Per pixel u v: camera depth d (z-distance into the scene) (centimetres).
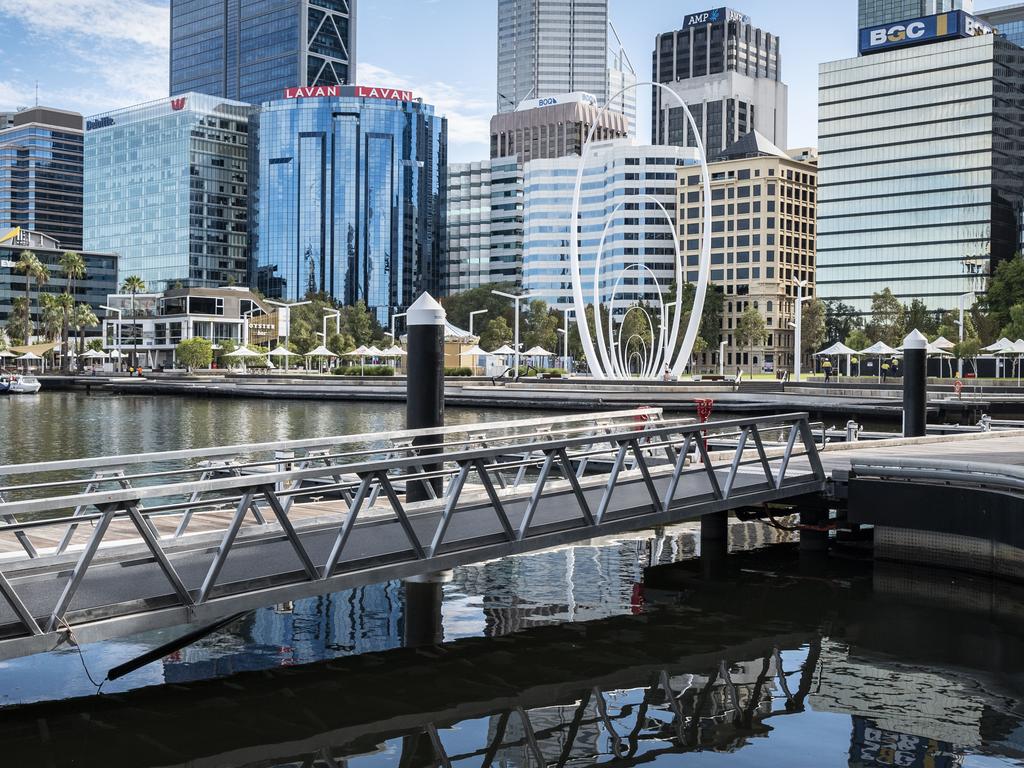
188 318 18588
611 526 1583
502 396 7631
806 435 2008
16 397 9838
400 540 1429
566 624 1573
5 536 1472
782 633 1528
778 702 1232
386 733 1126
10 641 973
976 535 1797
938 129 19662
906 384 3148
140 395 10206
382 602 1684
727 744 1103
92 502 1022
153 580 1190
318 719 1164
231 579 1191
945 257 19588
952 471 1841
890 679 1319
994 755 1067
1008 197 19688
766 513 2145
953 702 1230
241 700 1221
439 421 1723
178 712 1175
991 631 1525
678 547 2175
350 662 1371
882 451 2572
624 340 18550
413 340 1717
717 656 1419
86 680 1277
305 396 8925
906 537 1966
